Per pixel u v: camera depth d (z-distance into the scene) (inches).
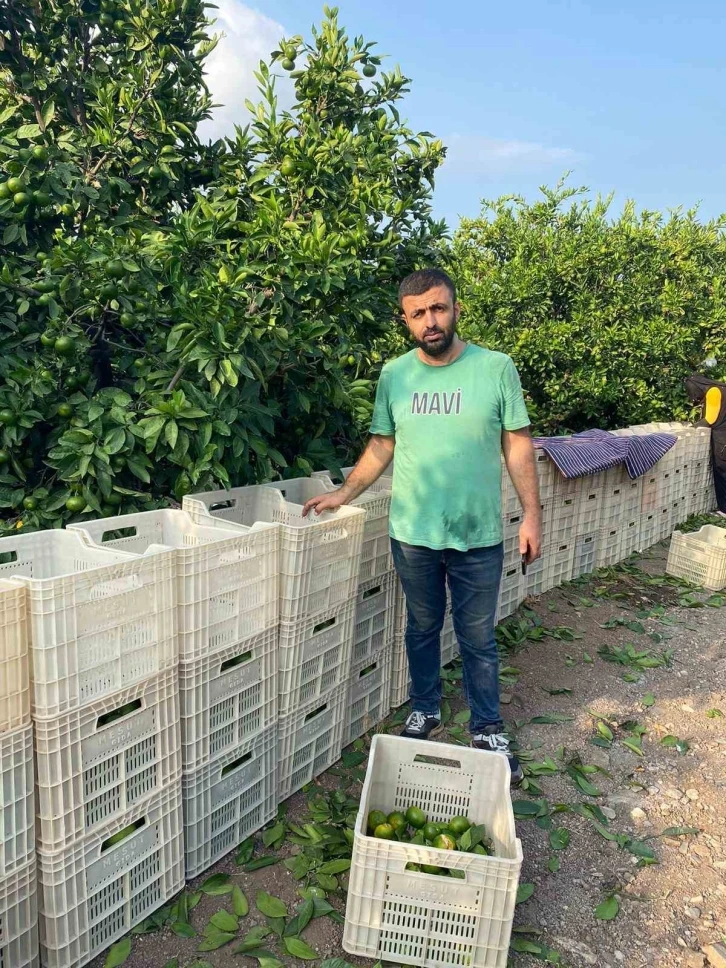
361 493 139.6
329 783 134.4
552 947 102.6
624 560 283.1
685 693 179.8
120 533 141.6
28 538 105.4
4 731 79.9
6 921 83.7
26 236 160.1
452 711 162.6
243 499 146.8
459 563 129.0
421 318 119.3
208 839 110.1
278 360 156.6
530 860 119.7
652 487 295.6
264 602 113.0
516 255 410.3
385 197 184.7
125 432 139.1
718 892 115.2
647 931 106.7
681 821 132.3
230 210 170.4
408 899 95.6
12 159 157.6
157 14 190.2
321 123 203.3
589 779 143.2
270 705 118.6
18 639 79.6
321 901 106.6
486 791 116.6
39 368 145.8
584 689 178.2
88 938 92.4
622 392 370.0
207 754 106.7
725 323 384.8
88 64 203.5
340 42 200.8
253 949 98.2
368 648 147.6
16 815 82.7
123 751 93.4
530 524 128.9
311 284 151.6
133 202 196.9
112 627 88.4
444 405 123.5
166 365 154.7
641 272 401.4
